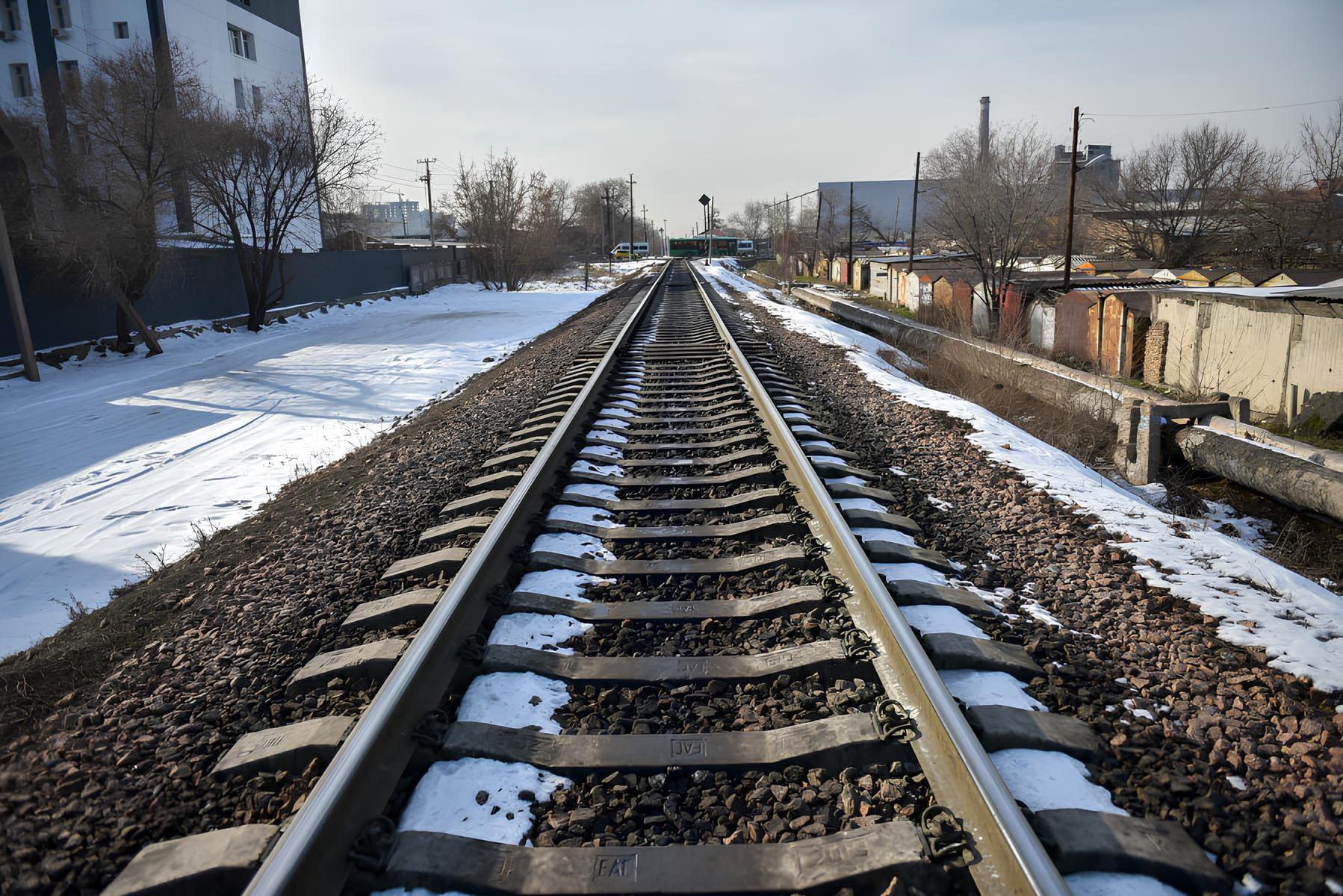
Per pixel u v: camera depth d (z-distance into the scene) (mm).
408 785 2891
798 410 9352
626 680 3568
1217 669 3711
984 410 9992
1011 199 24703
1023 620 4238
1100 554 5121
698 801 2846
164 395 14562
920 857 2426
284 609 4664
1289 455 8383
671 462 7031
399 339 22469
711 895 2398
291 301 30219
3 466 10156
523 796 2836
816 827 2666
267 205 25359
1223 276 23891
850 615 3947
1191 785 2852
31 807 2996
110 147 19641
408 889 2432
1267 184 39406
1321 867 2479
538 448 7438
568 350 16234
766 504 5781
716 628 4066
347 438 10672
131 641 4602
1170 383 16141
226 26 42219
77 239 17844
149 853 2621
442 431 9641
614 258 106250
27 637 4965
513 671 3598
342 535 5949
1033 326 22359
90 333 20562
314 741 3055
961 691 3408
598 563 4773
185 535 6992
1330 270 22875
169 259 21734
